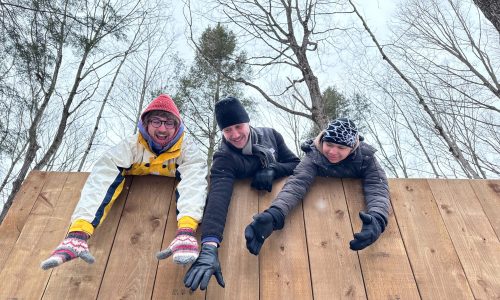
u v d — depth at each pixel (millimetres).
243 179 2750
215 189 2453
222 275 2141
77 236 2086
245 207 2562
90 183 2381
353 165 2664
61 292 2061
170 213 2494
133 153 2582
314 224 2447
